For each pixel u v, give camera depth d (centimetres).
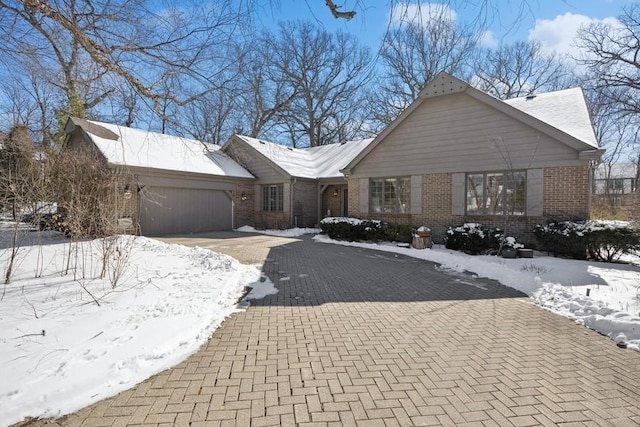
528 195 1069
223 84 645
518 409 269
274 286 651
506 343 397
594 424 253
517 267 809
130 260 807
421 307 534
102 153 1279
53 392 270
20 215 670
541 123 1028
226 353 360
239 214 1823
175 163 1534
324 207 1962
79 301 488
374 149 1405
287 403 272
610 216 1438
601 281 673
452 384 304
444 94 1205
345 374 319
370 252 1105
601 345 394
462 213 1198
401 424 248
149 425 243
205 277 643
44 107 1146
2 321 407
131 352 337
